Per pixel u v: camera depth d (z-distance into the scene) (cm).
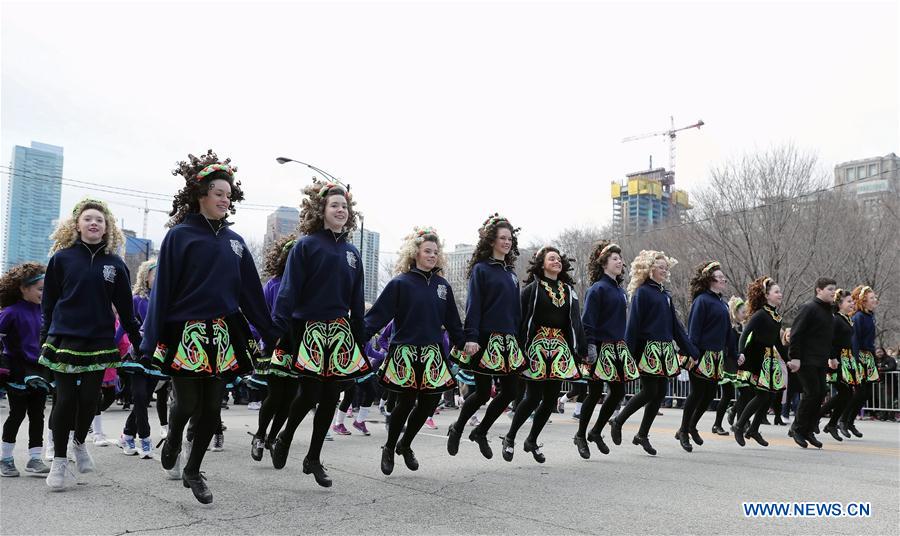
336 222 523
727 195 2498
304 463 514
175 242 454
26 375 546
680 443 823
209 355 447
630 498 501
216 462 630
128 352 751
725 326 829
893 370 1339
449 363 648
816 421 951
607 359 707
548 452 752
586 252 3441
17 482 526
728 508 475
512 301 622
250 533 389
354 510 447
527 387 641
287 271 508
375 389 948
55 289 510
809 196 2402
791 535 411
